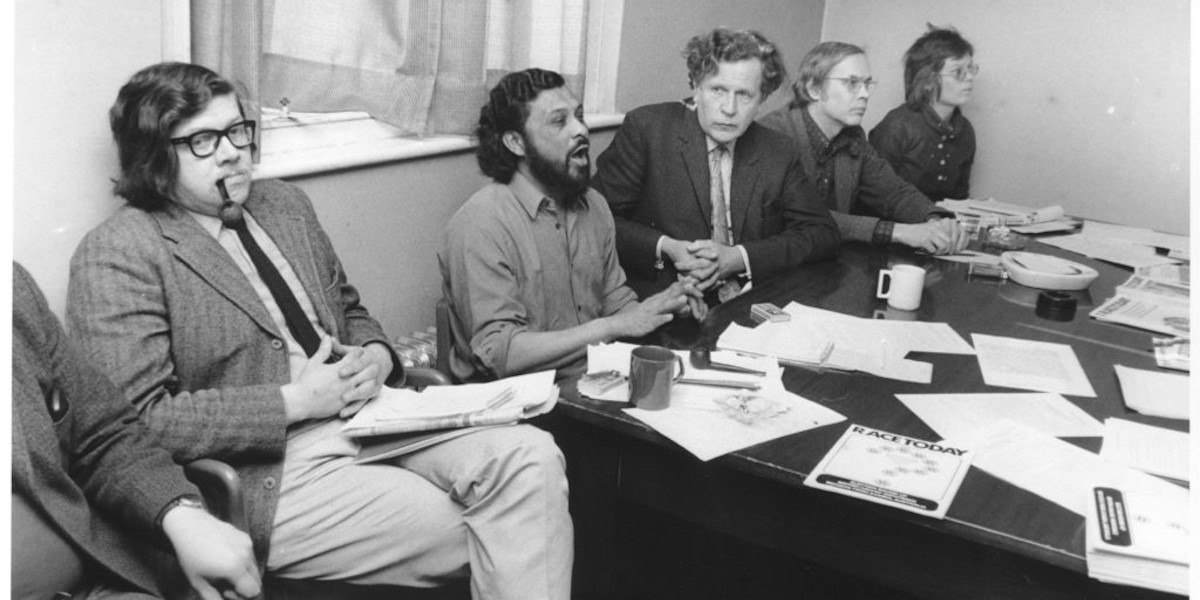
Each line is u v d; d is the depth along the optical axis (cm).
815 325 192
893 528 125
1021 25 439
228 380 152
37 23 145
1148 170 428
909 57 360
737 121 242
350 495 145
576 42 277
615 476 147
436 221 250
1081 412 155
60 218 154
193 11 176
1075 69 432
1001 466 131
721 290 244
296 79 215
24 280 122
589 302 209
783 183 259
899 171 361
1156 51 414
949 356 180
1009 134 454
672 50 350
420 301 251
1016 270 243
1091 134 436
